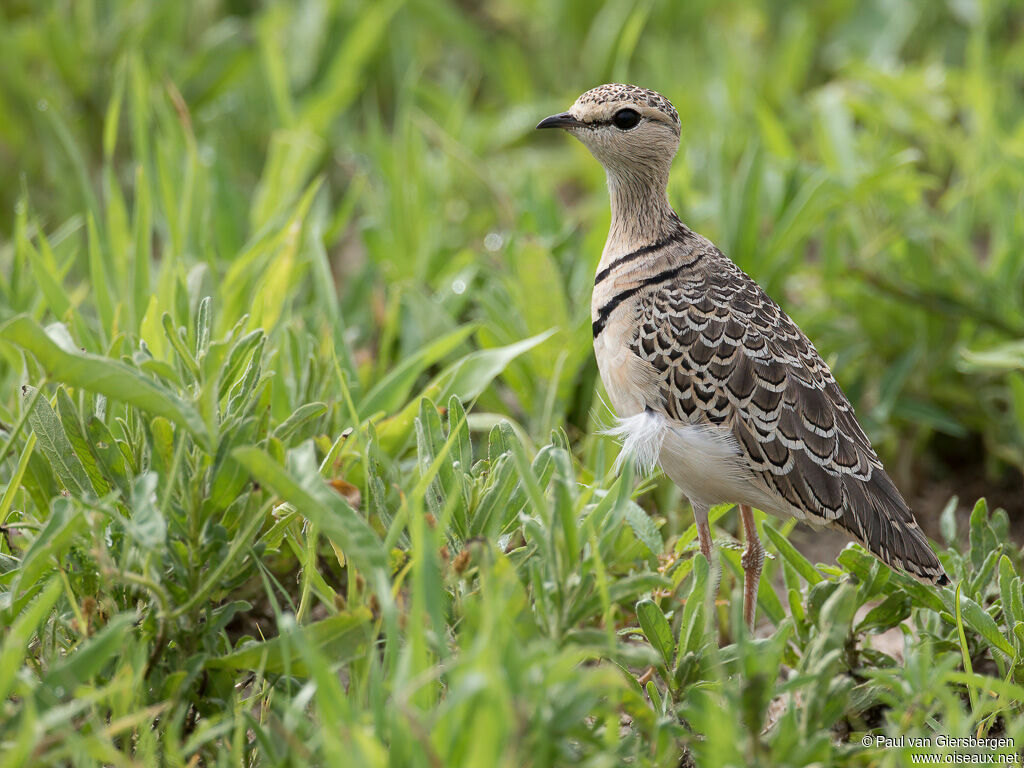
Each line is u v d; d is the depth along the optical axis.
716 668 7.48
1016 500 11.96
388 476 9.08
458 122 15.60
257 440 8.55
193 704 7.65
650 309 9.20
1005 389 12.14
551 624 7.05
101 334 10.36
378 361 11.95
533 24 19.03
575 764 6.40
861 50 17.86
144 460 8.14
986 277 12.25
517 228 13.20
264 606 9.73
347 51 16.09
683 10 18.27
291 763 6.66
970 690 7.89
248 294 11.67
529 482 7.11
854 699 8.27
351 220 16.28
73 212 14.84
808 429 8.94
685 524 10.71
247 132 16.59
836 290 12.69
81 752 6.45
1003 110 16.00
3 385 10.73
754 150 12.44
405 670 6.17
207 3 18.27
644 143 9.64
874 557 8.97
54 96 15.33
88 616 7.42
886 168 12.44
